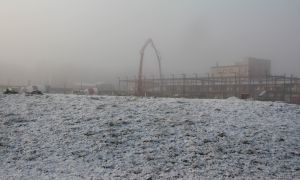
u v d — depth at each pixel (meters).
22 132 13.61
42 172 9.73
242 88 61.66
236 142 12.66
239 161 10.98
